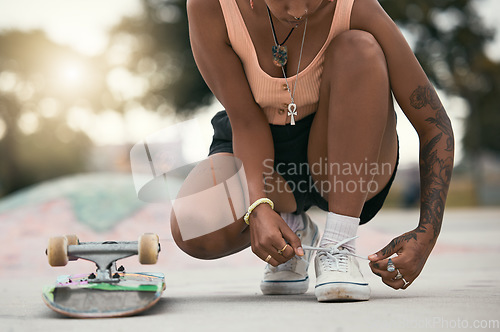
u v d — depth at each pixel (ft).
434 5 56.44
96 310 6.09
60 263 6.34
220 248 7.64
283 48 7.31
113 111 71.67
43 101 109.70
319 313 6.04
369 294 6.97
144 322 5.75
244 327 5.35
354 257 7.14
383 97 6.94
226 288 9.75
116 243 6.58
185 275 13.28
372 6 7.22
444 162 7.34
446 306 6.41
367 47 6.89
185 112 60.49
